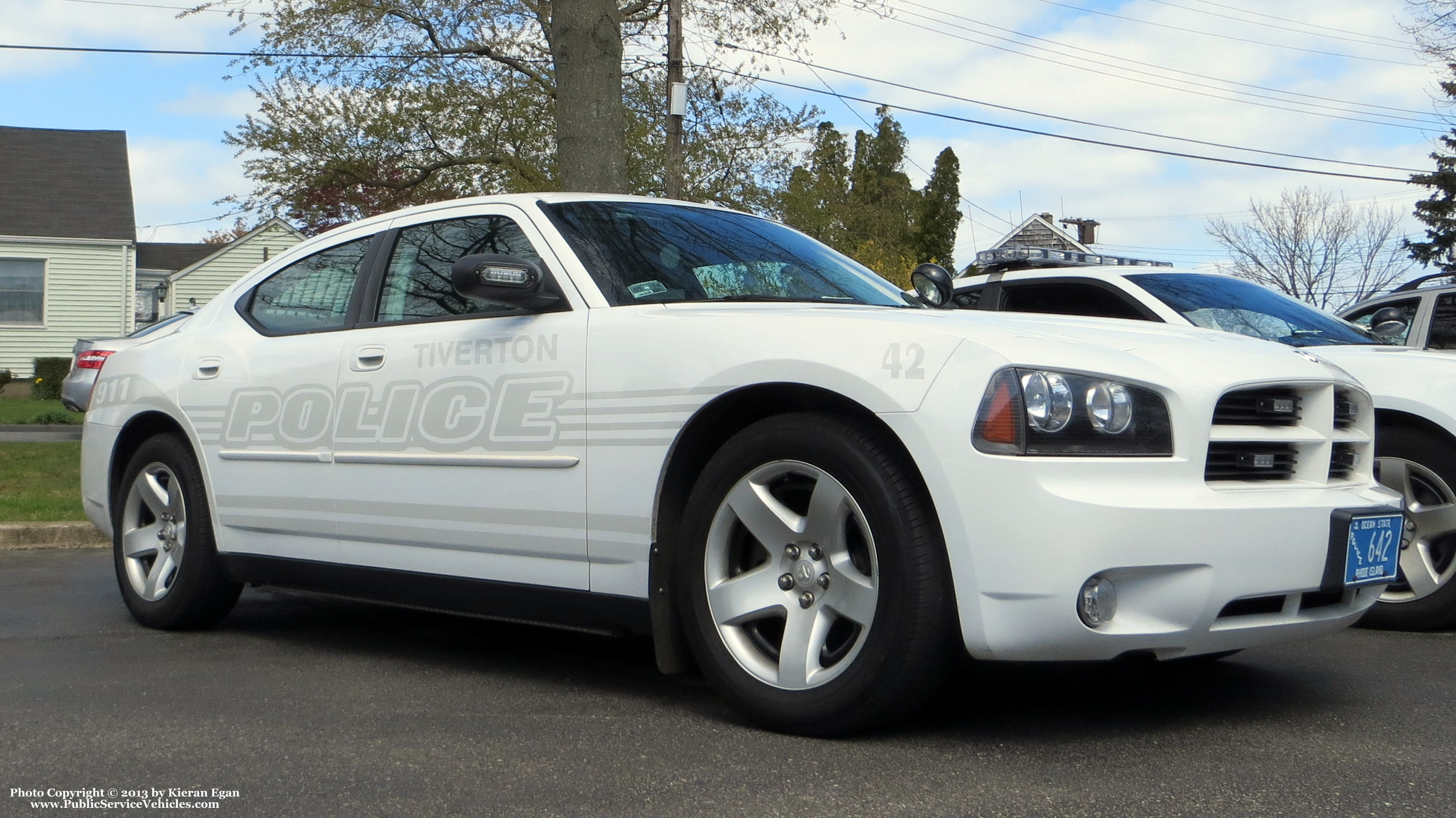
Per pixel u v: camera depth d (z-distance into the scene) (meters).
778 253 4.42
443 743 3.34
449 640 4.93
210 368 5.00
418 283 4.45
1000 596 3.00
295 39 21.89
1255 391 3.38
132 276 31.77
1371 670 4.26
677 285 4.00
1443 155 37.00
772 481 3.42
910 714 3.25
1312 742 3.30
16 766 3.16
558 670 4.30
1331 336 6.13
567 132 12.21
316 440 4.50
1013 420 3.03
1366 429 3.72
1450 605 5.05
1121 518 2.99
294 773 3.08
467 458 4.00
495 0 21.95
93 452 5.56
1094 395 3.11
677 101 16.95
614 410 3.67
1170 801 2.80
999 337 3.17
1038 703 3.72
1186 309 6.36
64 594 6.15
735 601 3.44
